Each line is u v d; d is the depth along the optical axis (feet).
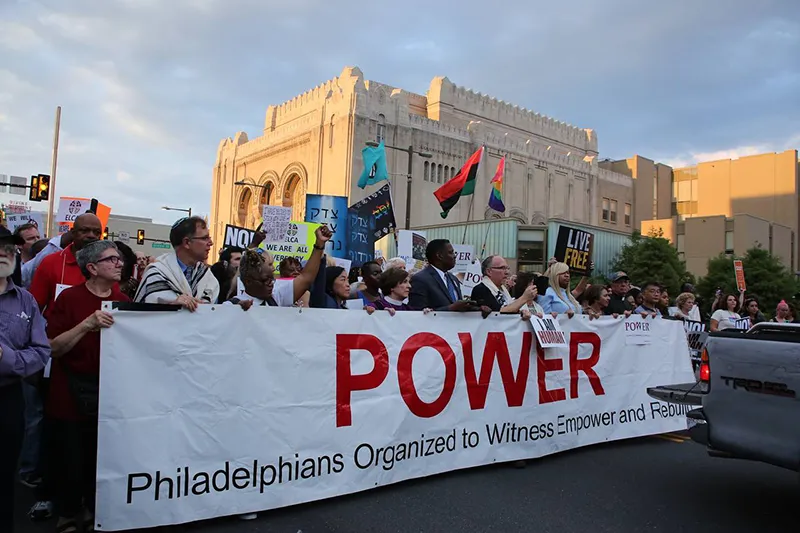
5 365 10.00
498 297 21.35
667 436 22.77
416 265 43.06
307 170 118.73
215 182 156.15
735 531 13.70
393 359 15.81
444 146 122.31
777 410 12.83
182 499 12.35
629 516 14.42
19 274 17.99
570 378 19.89
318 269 16.17
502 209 50.49
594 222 158.61
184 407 12.53
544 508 14.70
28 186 69.92
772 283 101.60
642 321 22.41
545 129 154.10
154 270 13.70
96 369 12.23
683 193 187.52
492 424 17.74
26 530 12.92
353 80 110.73
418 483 16.11
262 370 13.56
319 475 14.23
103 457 11.66
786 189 166.09
